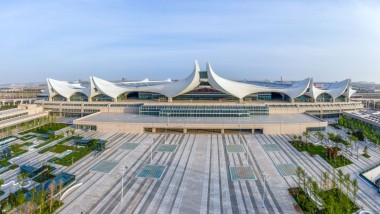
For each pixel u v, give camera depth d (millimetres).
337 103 91625
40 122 80250
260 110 80375
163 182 39156
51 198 31828
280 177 41031
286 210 31828
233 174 42000
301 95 90625
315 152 52094
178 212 31281
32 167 43875
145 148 54875
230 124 66500
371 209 32875
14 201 33875
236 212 31422
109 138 62500
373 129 70688
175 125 67125
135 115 81750
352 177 41938
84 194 35469
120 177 40719
